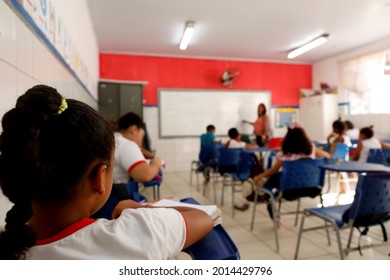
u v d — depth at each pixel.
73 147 0.44
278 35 5.29
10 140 0.42
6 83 0.91
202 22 4.63
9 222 0.44
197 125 6.80
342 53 6.52
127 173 1.75
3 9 0.89
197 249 0.66
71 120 0.44
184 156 6.76
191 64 6.77
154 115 6.59
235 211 3.46
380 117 5.51
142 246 0.49
